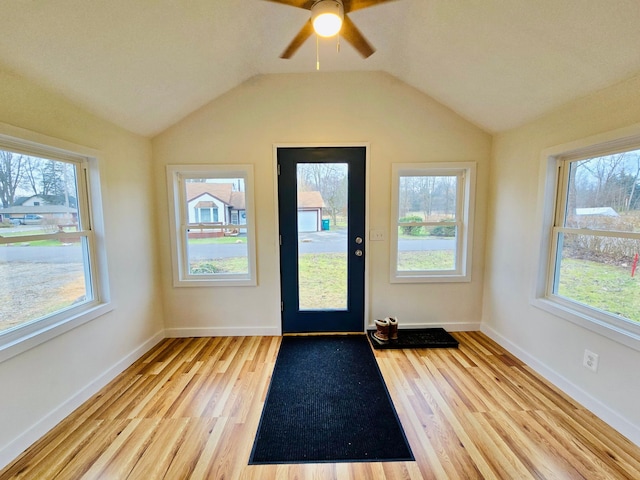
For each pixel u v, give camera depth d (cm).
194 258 293
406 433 164
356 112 274
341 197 284
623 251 170
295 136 275
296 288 293
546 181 214
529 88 196
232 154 275
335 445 156
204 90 248
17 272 161
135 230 250
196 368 234
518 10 148
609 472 137
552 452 149
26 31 133
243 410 184
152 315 274
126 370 231
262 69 259
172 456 149
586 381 182
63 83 169
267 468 142
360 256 290
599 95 171
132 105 216
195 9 160
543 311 217
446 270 299
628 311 167
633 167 165
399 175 286
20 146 162
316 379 218
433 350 260
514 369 228
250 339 287
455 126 276
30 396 157
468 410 181
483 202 285
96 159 208
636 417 154
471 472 138
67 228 195
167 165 275
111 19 146
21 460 146
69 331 181
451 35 184
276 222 284
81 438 160
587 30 141
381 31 205
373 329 296
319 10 133
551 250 219
